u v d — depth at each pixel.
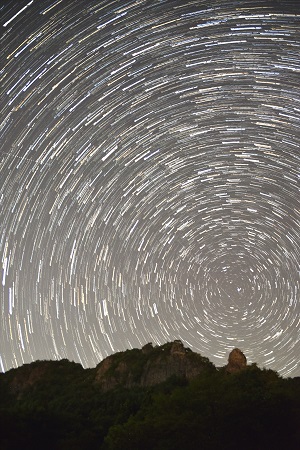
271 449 31.81
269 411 32.22
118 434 31.92
